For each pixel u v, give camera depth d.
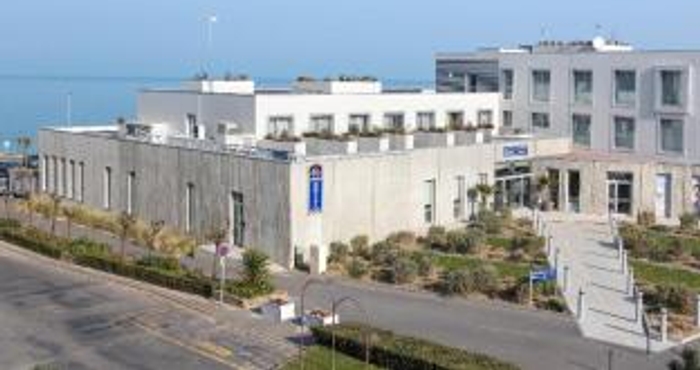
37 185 72.12
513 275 44.69
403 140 55.88
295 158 48.12
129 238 53.69
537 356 33.69
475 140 60.00
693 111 61.78
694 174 59.75
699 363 28.72
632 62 64.50
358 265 45.62
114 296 42.47
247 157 49.81
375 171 51.31
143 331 37.12
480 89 74.50
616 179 61.50
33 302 41.69
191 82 68.19
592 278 44.38
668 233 54.97
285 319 38.19
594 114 66.94
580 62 67.38
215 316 38.78
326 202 48.94
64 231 56.81
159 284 43.69
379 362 31.97
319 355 33.19
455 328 37.00
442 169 55.62
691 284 43.78
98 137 61.25
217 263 45.94
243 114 57.47
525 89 70.69
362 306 40.16
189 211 53.94
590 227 56.69
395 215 52.69
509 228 55.41
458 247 49.78
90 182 62.44
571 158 63.09
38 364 33.44
